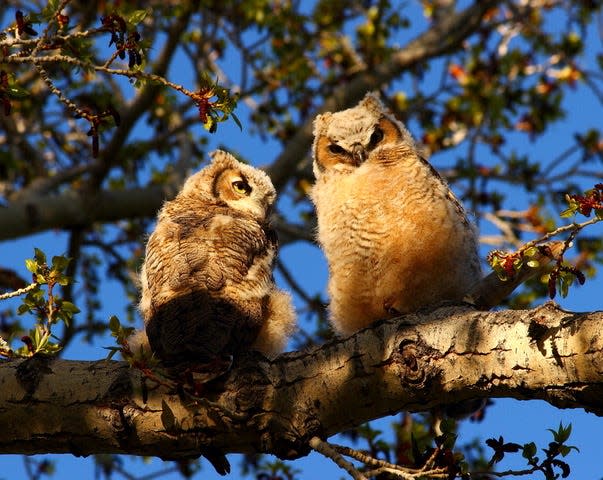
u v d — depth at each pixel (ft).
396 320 24.67
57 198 58.13
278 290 33.12
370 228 35.55
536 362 21.94
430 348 23.73
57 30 25.63
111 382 25.02
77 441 25.09
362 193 35.78
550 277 22.50
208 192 39.50
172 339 27.35
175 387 23.39
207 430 24.39
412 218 35.19
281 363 24.88
